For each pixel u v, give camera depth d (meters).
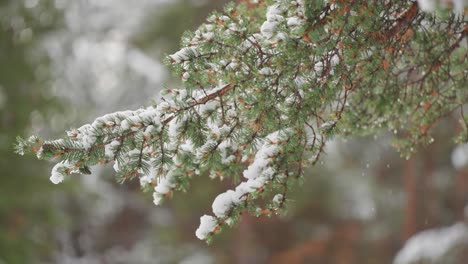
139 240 16.98
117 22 13.48
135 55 14.20
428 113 3.54
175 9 12.66
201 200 14.00
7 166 9.86
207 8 12.49
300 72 2.67
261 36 2.78
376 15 2.71
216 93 2.66
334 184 14.98
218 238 14.80
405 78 3.27
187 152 2.70
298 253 15.23
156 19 12.91
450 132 12.45
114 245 16.67
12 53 10.41
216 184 13.78
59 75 11.12
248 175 2.76
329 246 15.46
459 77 3.39
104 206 13.65
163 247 15.70
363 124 3.44
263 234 15.36
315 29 2.56
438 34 3.08
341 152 13.89
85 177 11.57
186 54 2.66
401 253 11.30
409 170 14.58
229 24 2.76
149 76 14.02
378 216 15.69
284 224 15.37
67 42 11.38
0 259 9.66
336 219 15.67
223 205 2.71
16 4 10.42
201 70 2.66
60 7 10.93
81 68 12.70
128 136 2.51
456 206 15.13
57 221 10.50
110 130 2.51
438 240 10.96
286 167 2.76
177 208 14.56
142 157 2.55
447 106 3.54
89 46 12.91
